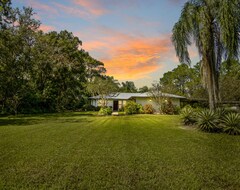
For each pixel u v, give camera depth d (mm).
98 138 8766
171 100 26219
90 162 5387
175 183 4000
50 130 11328
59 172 4668
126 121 15867
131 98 31109
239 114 10781
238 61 12031
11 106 24562
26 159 5691
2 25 17578
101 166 5059
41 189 3785
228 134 9570
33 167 5023
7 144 7660
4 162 5430
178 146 7133
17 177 4379
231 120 9906
